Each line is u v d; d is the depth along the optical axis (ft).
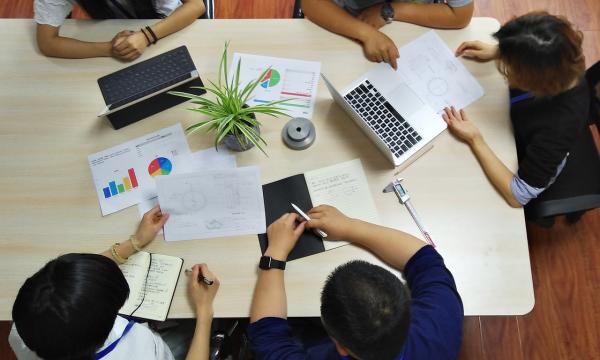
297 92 4.45
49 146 4.36
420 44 4.57
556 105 3.96
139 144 4.33
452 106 4.30
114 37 4.65
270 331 3.48
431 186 4.08
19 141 4.39
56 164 4.30
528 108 4.15
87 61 4.64
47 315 2.69
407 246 3.68
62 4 4.59
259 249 3.96
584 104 3.93
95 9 4.99
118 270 3.07
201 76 4.54
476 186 4.07
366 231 3.80
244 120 3.94
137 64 4.43
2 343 5.98
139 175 4.24
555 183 4.58
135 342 3.38
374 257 3.88
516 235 3.92
